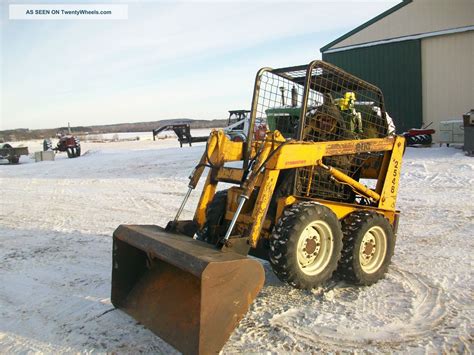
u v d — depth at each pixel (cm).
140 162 1820
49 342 361
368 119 524
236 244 369
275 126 495
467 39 1695
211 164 446
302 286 404
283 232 393
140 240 371
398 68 1855
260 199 393
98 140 5047
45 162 2269
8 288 486
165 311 360
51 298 453
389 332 359
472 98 1709
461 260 523
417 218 727
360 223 450
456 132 1568
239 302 314
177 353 338
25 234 733
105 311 415
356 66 1964
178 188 1170
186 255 321
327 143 442
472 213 739
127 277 402
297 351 334
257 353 332
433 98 1788
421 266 510
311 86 479
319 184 471
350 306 410
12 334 378
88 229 752
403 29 1828
